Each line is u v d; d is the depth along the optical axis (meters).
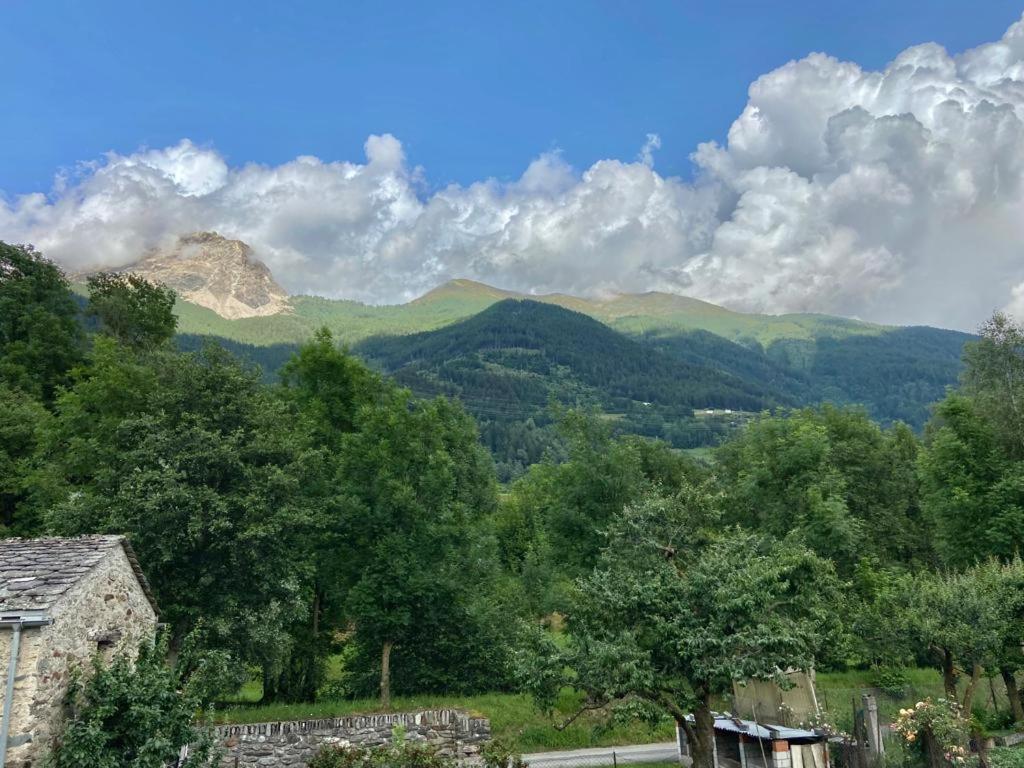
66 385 42.41
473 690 29.67
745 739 21.14
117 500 20.75
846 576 38.34
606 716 21.81
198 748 13.48
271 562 21.77
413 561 26.47
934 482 38.25
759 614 16.69
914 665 37.38
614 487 33.09
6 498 33.22
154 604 15.88
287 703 28.41
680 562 19.41
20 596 11.20
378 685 28.91
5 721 10.40
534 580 37.09
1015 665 25.50
